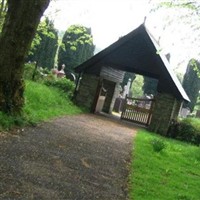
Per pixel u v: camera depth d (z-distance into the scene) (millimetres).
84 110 23547
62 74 30406
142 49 23609
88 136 12656
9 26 10859
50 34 20891
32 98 15594
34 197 5633
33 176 6578
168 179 9305
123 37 23578
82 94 24609
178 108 25219
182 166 11812
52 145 9406
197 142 22828
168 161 11969
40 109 14922
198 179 10320
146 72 23469
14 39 10812
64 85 24672
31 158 7660
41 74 24438
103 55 24156
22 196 5539
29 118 11570
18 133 9625
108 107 29109
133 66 23734
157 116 23094
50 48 37062
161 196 7562
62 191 6258
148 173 9406
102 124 18391
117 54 24062
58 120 14320
